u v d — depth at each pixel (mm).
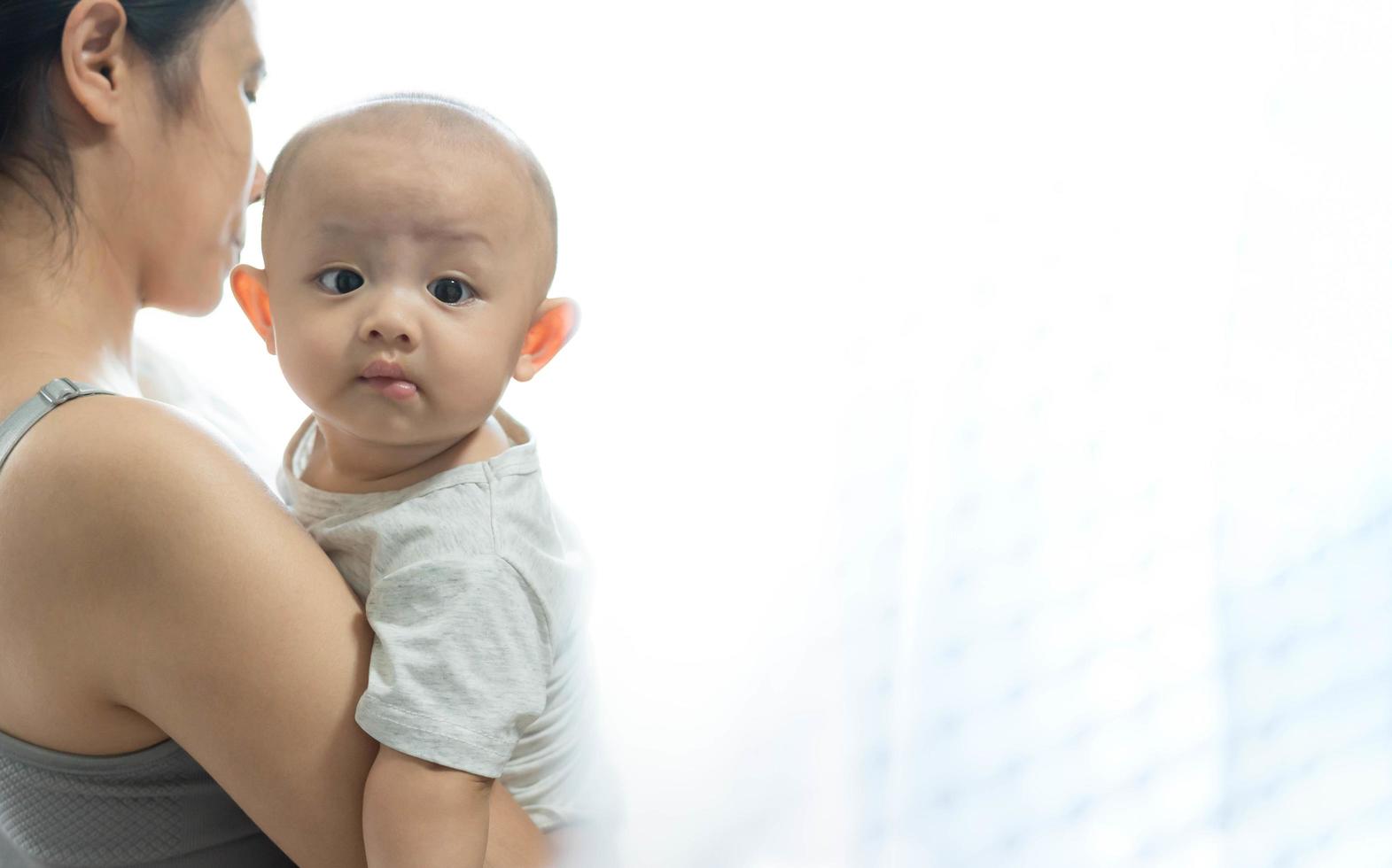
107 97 756
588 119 1730
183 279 834
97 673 665
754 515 1757
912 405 1722
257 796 667
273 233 713
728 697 1758
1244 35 1580
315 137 707
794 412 1744
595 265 1748
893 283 1714
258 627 652
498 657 657
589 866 821
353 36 1750
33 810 717
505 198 709
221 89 814
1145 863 1655
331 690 662
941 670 1725
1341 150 1551
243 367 1802
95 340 770
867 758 1746
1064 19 1644
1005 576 1703
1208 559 1629
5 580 663
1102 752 1676
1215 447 1621
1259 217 1583
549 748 780
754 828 1750
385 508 711
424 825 628
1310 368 1583
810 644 1753
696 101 1720
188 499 653
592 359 1759
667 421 1758
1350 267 1558
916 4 1677
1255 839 1610
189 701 656
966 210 1688
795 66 1704
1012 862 1710
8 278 742
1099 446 1665
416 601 661
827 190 1713
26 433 675
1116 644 1669
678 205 1732
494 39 1734
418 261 688
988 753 1717
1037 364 1679
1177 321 1632
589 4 1719
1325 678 1591
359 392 688
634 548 1761
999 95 1669
